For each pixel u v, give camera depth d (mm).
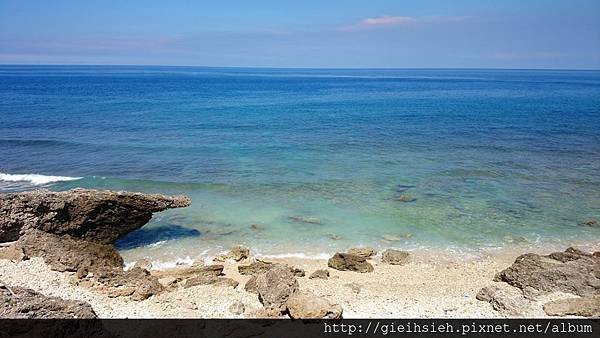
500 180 29547
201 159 34938
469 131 47219
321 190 27609
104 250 18344
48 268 16359
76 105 67000
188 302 14406
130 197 19703
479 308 14258
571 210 24406
